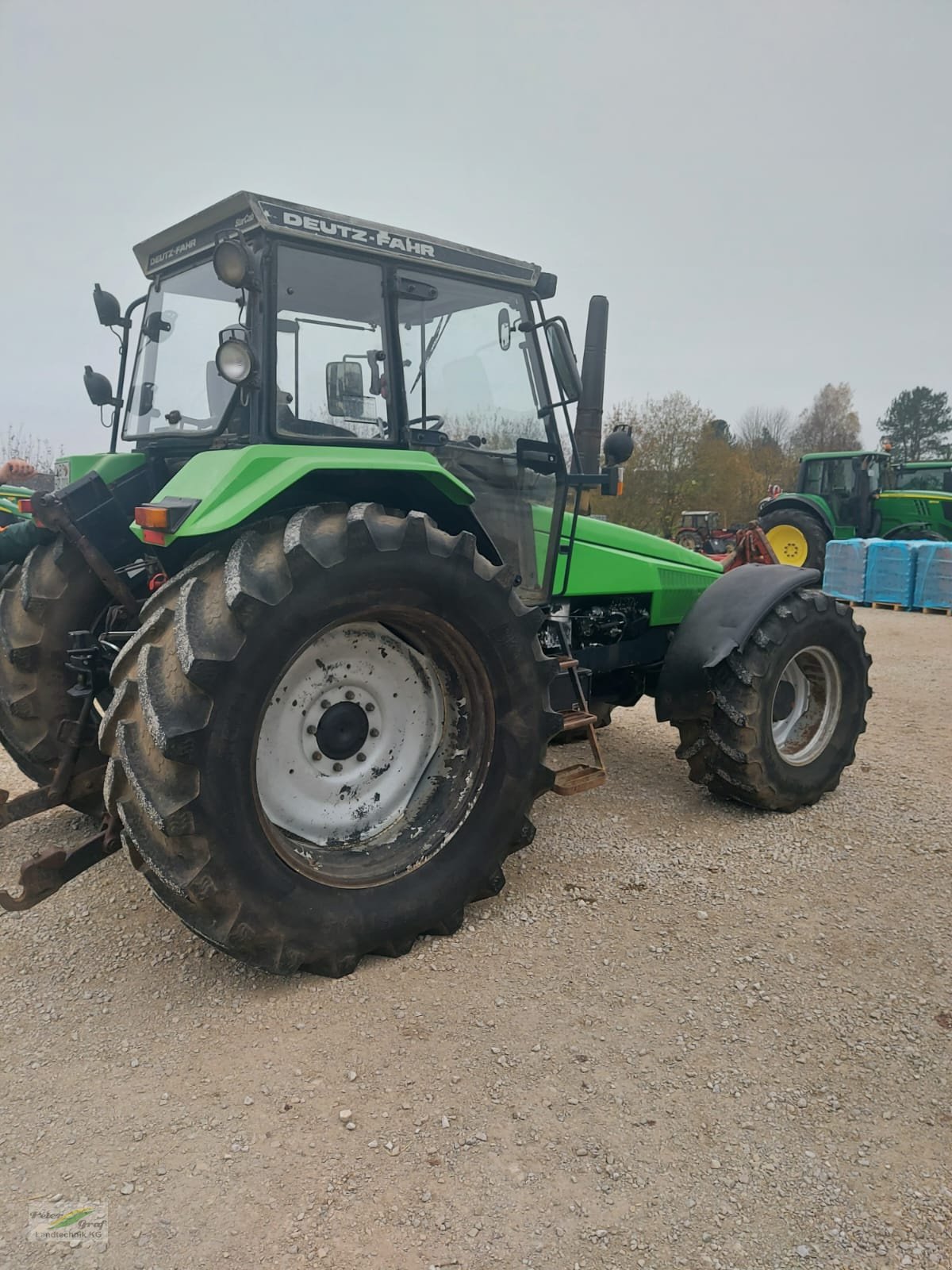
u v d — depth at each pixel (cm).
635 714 588
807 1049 230
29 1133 198
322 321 284
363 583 249
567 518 388
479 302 330
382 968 265
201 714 224
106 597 334
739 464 2273
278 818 269
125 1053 225
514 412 345
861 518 1352
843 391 5375
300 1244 171
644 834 368
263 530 250
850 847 357
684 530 1519
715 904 306
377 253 292
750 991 255
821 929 290
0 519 602
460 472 328
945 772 457
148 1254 168
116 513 324
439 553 263
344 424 290
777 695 405
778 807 390
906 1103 211
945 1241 174
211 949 273
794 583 384
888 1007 248
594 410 359
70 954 270
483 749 288
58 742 332
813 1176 190
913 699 631
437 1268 167
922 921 296
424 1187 185
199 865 229
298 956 249
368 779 287
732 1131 202
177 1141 196
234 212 279
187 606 232
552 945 278
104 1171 188
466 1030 235
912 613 1111
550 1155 194
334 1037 232
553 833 367
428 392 316
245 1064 221
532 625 292
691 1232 176
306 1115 204
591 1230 175
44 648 328
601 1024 239
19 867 327
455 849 281
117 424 368
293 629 237
